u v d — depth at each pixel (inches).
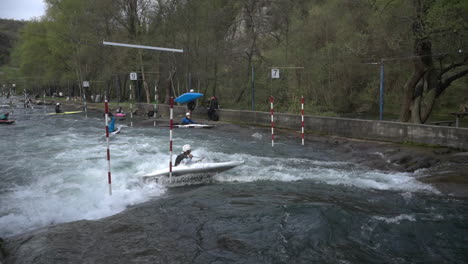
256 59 1146.0
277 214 239.9
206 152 487.5
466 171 330.6
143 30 1268.5
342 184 323.6
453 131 417.1
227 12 1166.3
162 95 1465.3
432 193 290.8
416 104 567.5
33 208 276.2
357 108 935.0
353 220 228.1
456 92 877.8
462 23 464.1
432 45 539.2
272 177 355.3
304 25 928.9
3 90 4461.1
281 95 930.7
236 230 214.1
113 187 333.4
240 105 1003.9
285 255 181.2
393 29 556.4
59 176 374.0
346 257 179.6
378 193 293.6
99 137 673.6
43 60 2153.1
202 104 1050.1
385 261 176.1
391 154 430.9
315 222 223.0
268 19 1111.0
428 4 484.1
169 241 198.8
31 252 181.9
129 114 1173.7
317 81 874.1
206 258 177.6
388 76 847.1
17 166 425.7
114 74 1424.7
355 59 794.8
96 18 1362.0
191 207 260.7
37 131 787.4
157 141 603.2
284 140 583.8
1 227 237.5
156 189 335.3
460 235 205.8
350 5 836.0
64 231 211.0
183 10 1080.8
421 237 203.6
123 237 204.1
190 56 1093.1
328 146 519.5
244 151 495.5
